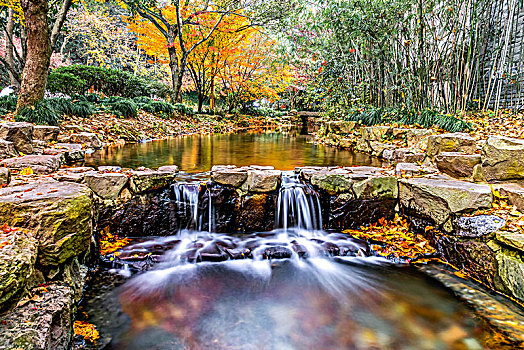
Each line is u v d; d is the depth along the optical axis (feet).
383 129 18.80
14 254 4.42
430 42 18.48
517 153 8.15
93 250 7.77
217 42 46.85
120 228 9.49
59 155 12.56
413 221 9.95
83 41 72.84
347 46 25.18
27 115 19.12
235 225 10.44
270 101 77.87
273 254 8.84
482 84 20.58
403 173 11.05
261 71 55.31
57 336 4.57
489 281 7.18
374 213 10.71
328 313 6.59
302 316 6.49
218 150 20.54
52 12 34.53
